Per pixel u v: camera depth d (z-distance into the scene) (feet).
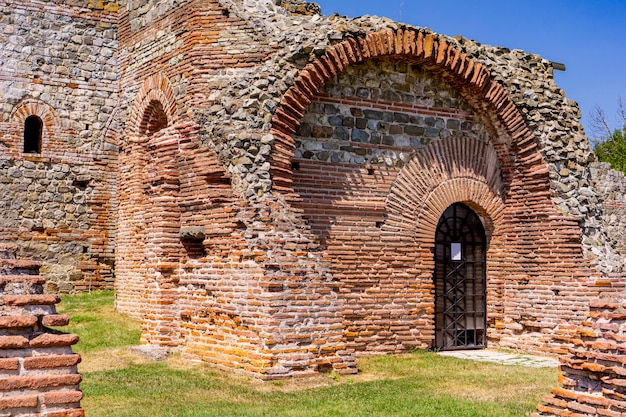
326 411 36.29
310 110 52.31
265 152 47.57
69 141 71.97
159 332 50.85
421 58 55.26
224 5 52.39
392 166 55.36
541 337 57.98
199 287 49.57
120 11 65.31
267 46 50.98
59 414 21.76
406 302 55.21
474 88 58.08
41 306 22.45
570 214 58.70
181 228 51.37
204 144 50.29
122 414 35.29
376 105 55.06
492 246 60.59
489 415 36.09
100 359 48.57
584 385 26.99
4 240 68.85
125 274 63.26
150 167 54.24
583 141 62.18
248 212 46.65
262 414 35.40
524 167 59.88
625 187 86.07
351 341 52.95
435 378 45.70
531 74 61.26
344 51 51.65
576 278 57.06
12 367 21.48
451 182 58.08
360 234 53.62
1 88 69.31
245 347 45.11
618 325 26.48
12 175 69.51
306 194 51.60
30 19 70.85
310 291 45.96
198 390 40.60
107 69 73.77
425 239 56.49
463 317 59.52
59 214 71.36
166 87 56.13
